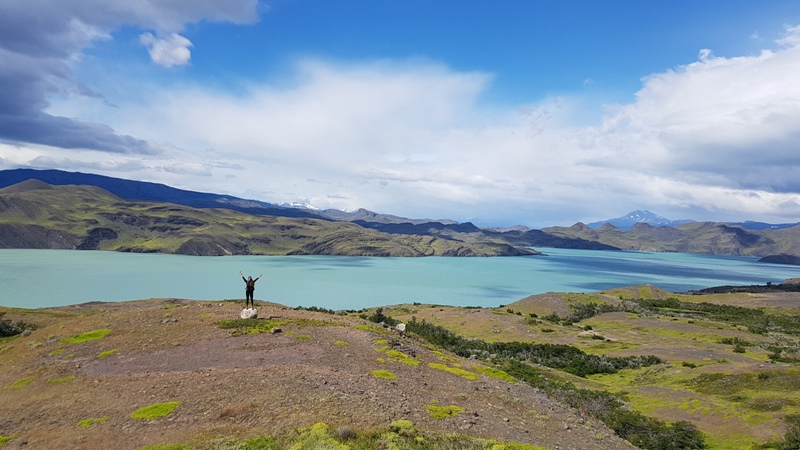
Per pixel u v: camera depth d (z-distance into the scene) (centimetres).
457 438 2180
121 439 2048
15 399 2709
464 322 14650
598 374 8588
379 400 2575
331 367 3148
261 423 2166
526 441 2503
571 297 19662
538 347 10456
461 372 3744
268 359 3281
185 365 3181
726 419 5181
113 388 2734
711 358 9425
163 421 2217
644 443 4194
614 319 15712
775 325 15425
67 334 4128
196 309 4994
